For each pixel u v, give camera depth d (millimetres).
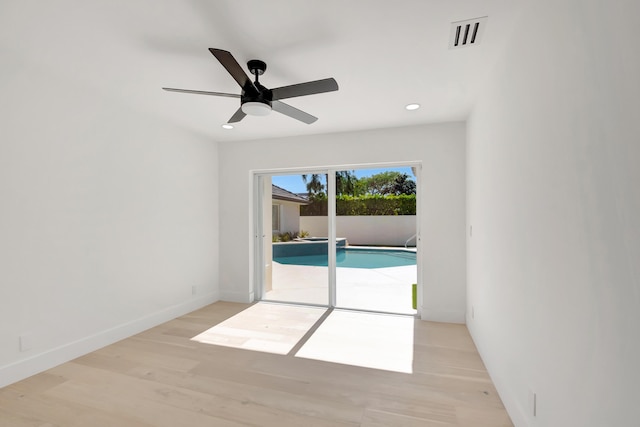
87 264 2797
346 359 2689
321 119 3516
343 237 4402
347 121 3586
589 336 1071
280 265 4578
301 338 3156
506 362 1987
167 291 3670
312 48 2078
